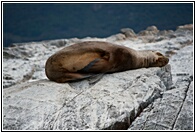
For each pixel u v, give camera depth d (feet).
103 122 44.04
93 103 47.65
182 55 125.08
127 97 50.34
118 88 52.80
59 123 43.45
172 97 52.80
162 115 47.26
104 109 46.37
